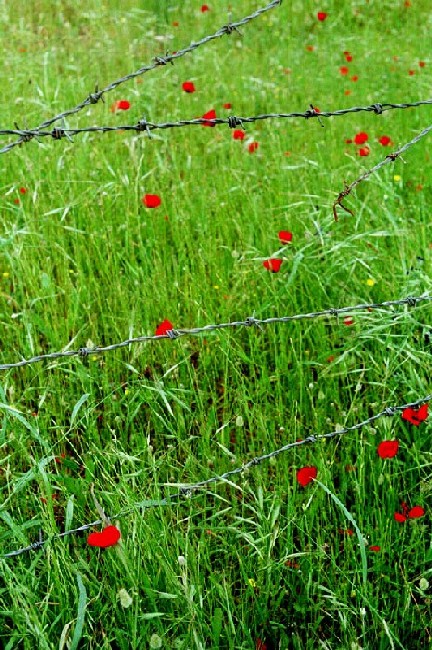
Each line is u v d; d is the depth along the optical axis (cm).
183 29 757
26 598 210
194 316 359
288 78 642
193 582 226
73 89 555
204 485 254
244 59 688
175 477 283
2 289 392
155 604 212
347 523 260
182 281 386
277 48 738
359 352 315
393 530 261
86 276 402
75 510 254
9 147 249
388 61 689
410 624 241
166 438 303
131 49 664
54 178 454
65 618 221
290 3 824
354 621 240
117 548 206
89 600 220
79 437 299
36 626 199
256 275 372
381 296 360
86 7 806
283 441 290
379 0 844
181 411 310
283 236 344
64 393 316
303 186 456
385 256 376
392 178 462
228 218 428
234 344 348
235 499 260
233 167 486
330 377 319
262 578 236
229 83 645
